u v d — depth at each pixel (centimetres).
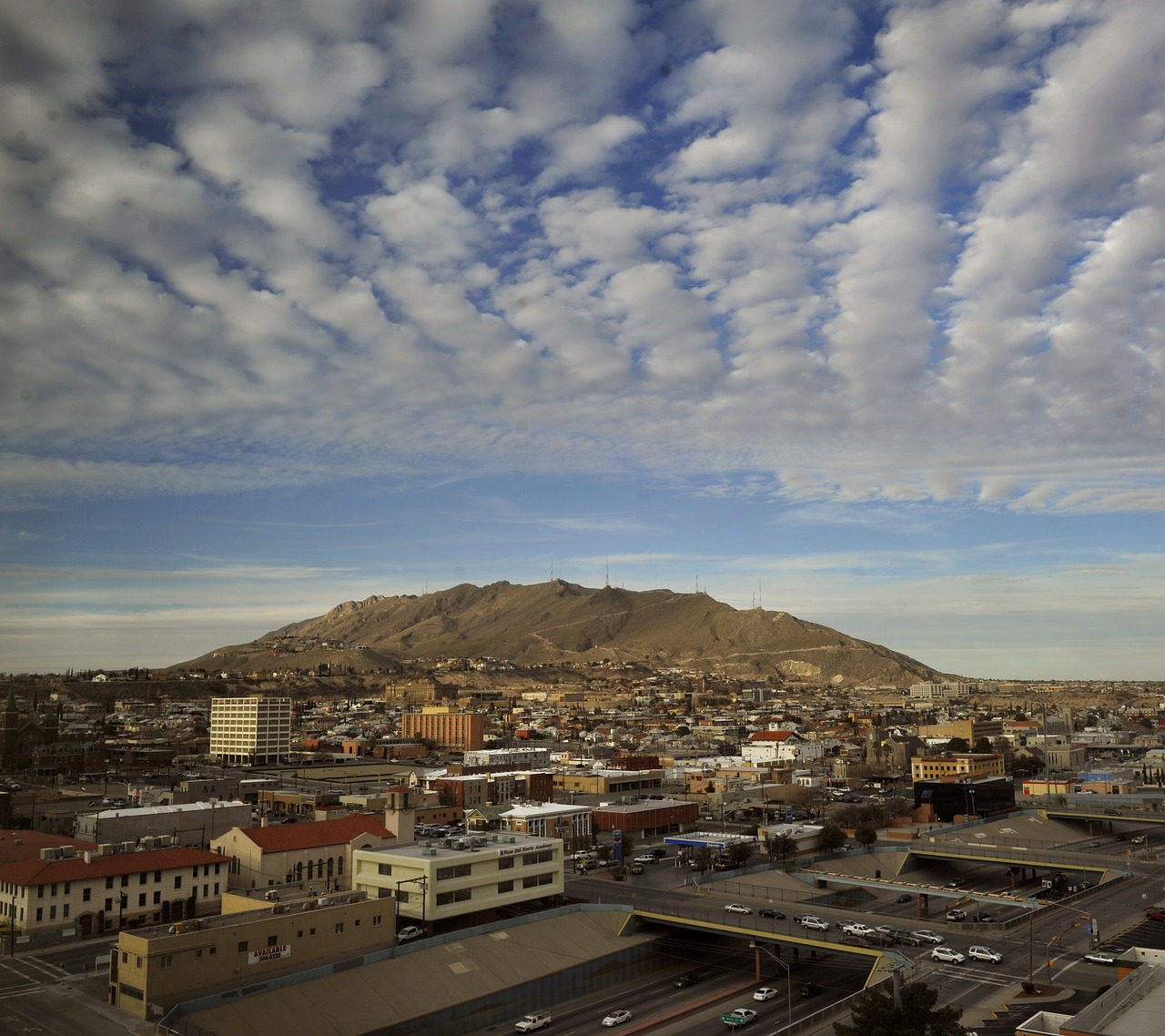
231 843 16775
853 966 13550
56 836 18350
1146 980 9150
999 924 15000
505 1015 11938
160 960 10794
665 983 13200
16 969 12462
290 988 11081
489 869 14525
